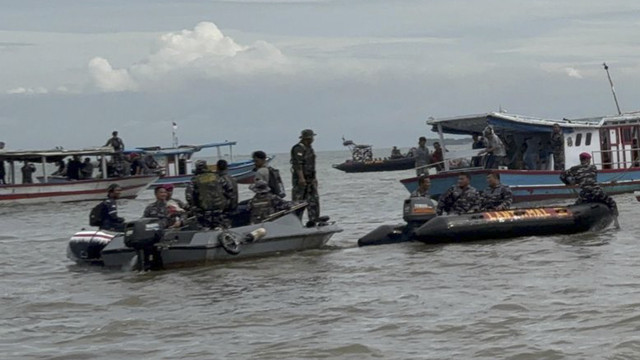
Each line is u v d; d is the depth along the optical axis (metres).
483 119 37.06
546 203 37.00
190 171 61.59
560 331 14.04
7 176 58.47
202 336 14.92
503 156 36.59
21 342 15.00
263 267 21.47
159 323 15.98
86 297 18.88
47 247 29.19
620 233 25.20
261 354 13.59
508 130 38.22
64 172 54.62
